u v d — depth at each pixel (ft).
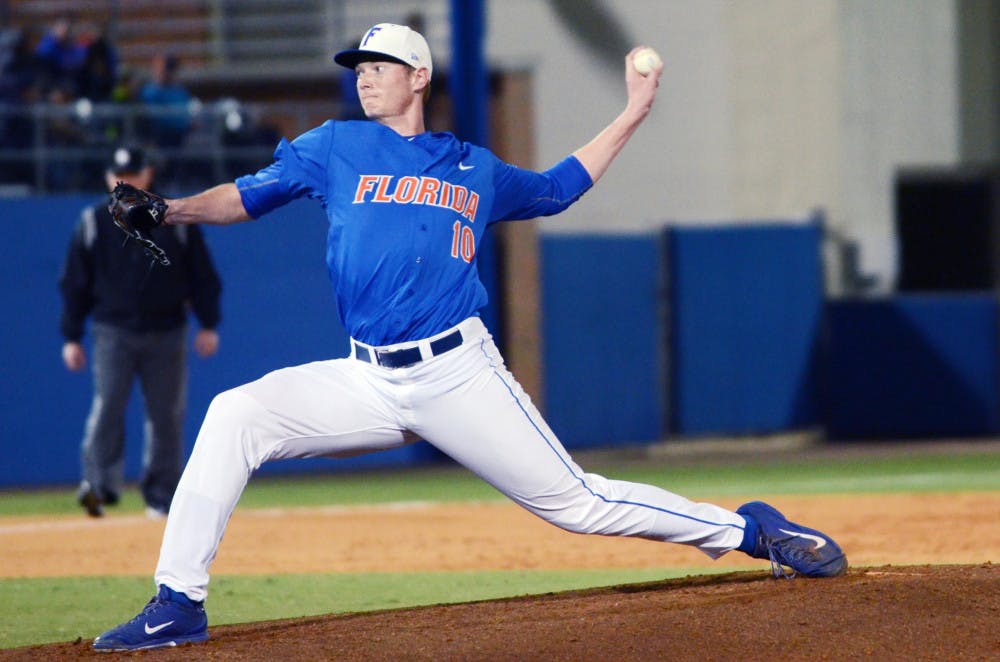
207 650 46.75
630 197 226.99
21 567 78.54
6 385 146.82
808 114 220.23
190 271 100.48
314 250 154.51
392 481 144.05
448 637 46.70
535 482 49.42
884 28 217.97
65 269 101.40
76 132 159.43
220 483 48.21
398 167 48.65
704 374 185.88
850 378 194.70
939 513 91.81
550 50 226.99
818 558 53.78
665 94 226.58
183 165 159.74
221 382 152.05
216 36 203.92
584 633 45.78
